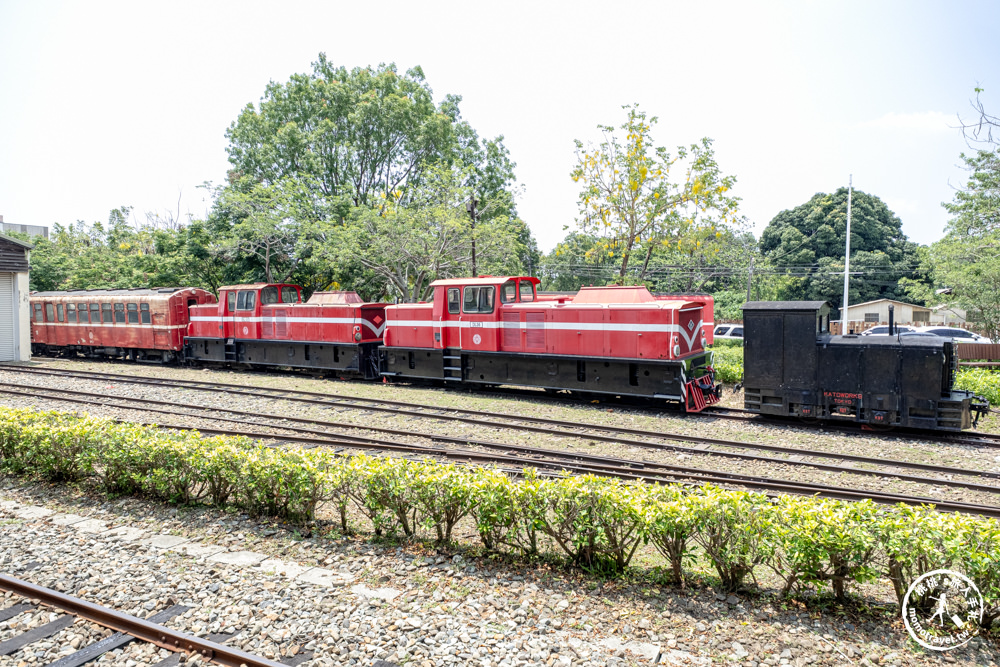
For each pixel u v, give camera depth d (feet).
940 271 84.28
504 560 21.07
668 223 78.79
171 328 80.02
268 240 100.32
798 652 15.42
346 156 111.14
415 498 22.29
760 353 43.01
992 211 74.54
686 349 49.55
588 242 84.17
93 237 170.71
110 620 17.43
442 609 17.87
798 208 168.76
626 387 49.90
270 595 18.74
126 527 24.89
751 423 43.01
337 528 24.41
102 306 86.43
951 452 34.88
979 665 14.90
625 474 30.94
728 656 15.33
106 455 28.43
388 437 39.99
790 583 17.98
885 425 40.01
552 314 53.52
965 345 71.10
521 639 16.14
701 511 18.17
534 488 20.38
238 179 115.03
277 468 24.77
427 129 110.63
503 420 45.01
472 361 59.21
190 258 104.47
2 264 82.53
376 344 68.85
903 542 16.43
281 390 58.13
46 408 49.67
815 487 28.35
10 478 31.42
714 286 170.91
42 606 18.40
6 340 84.28
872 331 94.63
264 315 74.74
